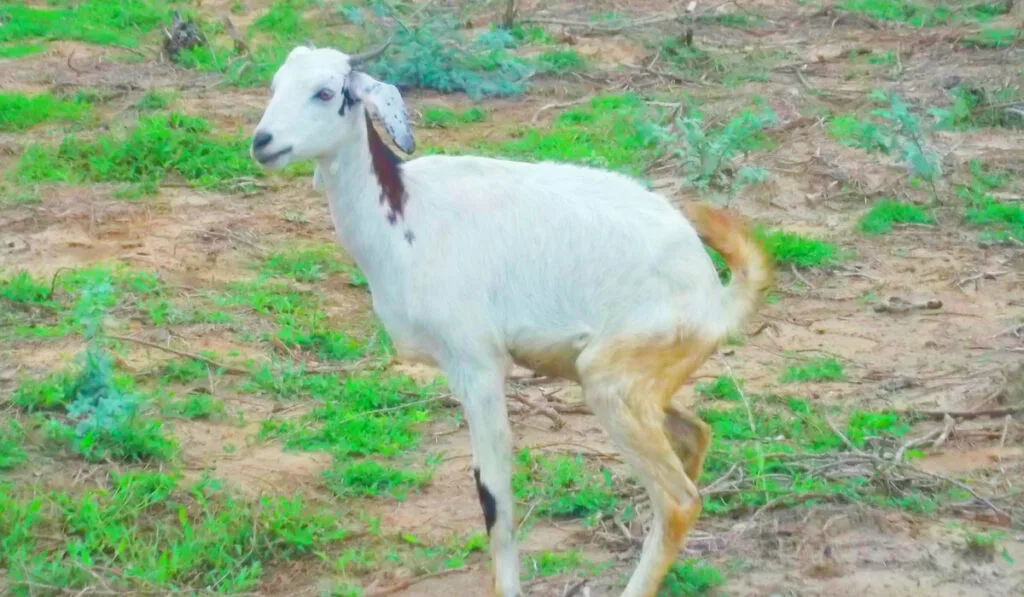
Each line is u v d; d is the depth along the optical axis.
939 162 13.12
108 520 6.84
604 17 21.30
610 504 7.07
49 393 8.20
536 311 5.81
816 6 22.42
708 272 5.85
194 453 7.80
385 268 5.97
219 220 12.15
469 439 8.06
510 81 17.27
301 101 5.85
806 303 10.28
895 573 6.30
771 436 7.89
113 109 16.08
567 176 6.02
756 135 14.53
